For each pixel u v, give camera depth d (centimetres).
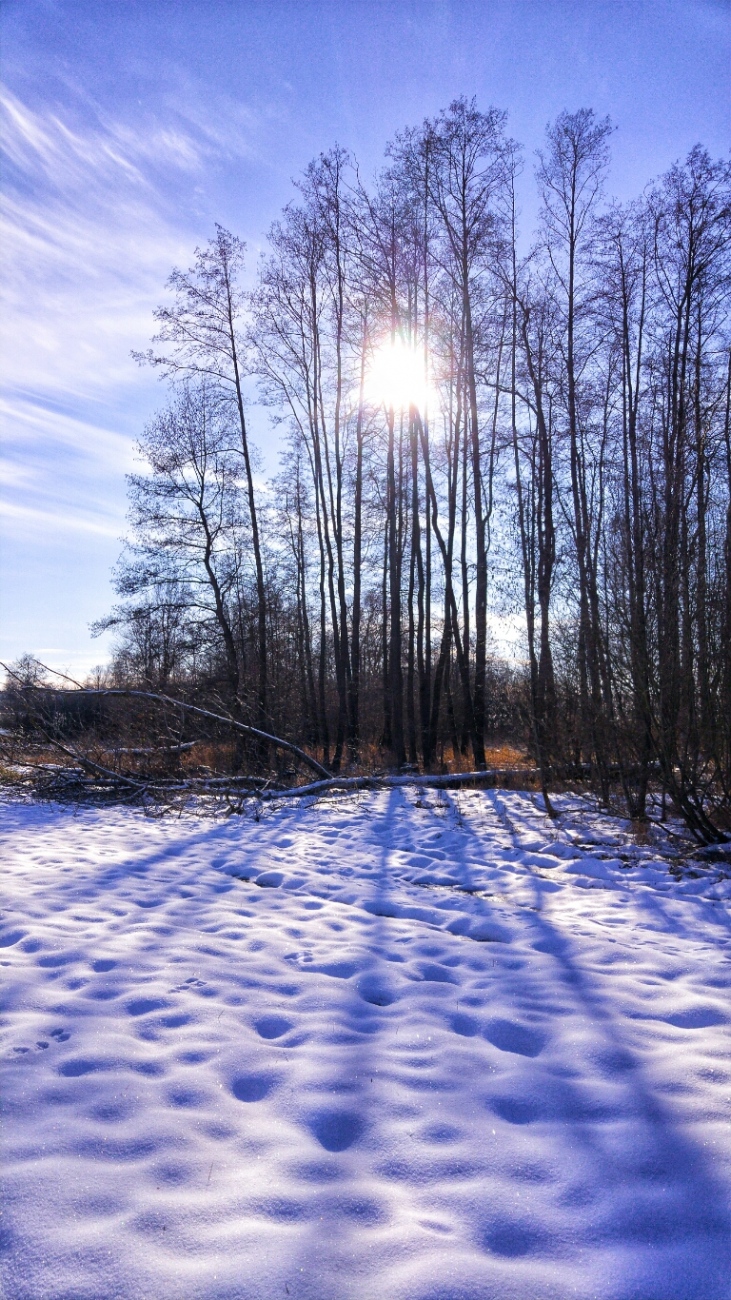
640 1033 376
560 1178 258
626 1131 288
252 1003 404
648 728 877
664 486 1105
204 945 488
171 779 1291
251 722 1553
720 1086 320
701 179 1393
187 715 1385
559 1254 222
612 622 944
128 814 1103
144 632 1778
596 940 537
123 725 1395
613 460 1656
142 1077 317
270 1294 202
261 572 1798
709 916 606
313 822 1052
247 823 1040
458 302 1797
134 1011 384
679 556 882
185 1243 219
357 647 1927
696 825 860
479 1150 274
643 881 736
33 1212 228
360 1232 228
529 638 1259
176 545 1809
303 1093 312
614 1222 236
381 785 1438
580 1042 365
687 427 1208
